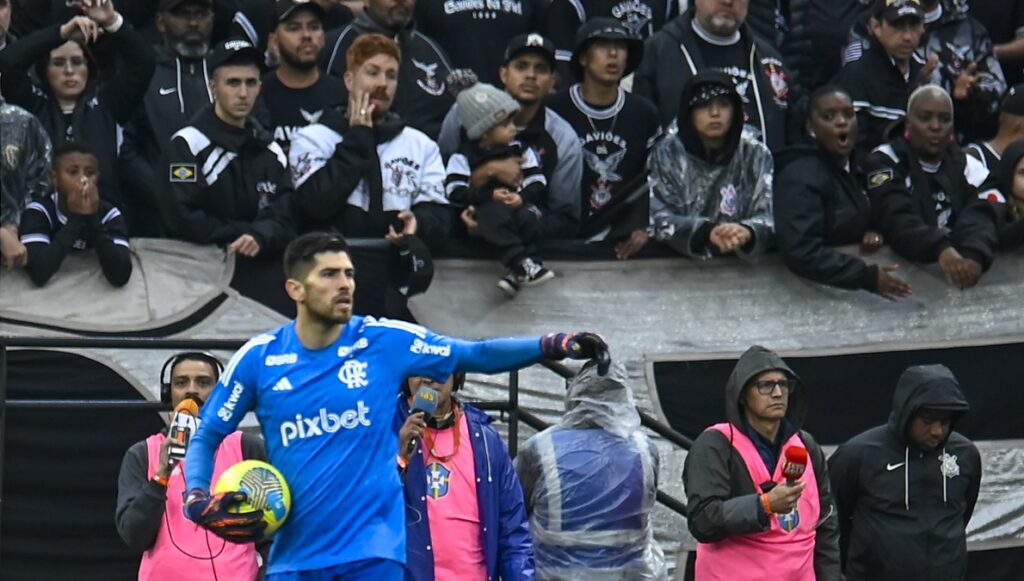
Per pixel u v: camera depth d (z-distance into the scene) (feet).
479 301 125.49
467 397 124.06
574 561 100.22
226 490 78.54
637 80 140.87
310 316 80.07
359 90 124.36
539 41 129.18
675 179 128.47
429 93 137.39
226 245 121.80
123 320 119.55
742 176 128.77
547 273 125.39
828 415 129.18
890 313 130.31
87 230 119.75
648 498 101.96
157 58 132.46
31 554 116.88
